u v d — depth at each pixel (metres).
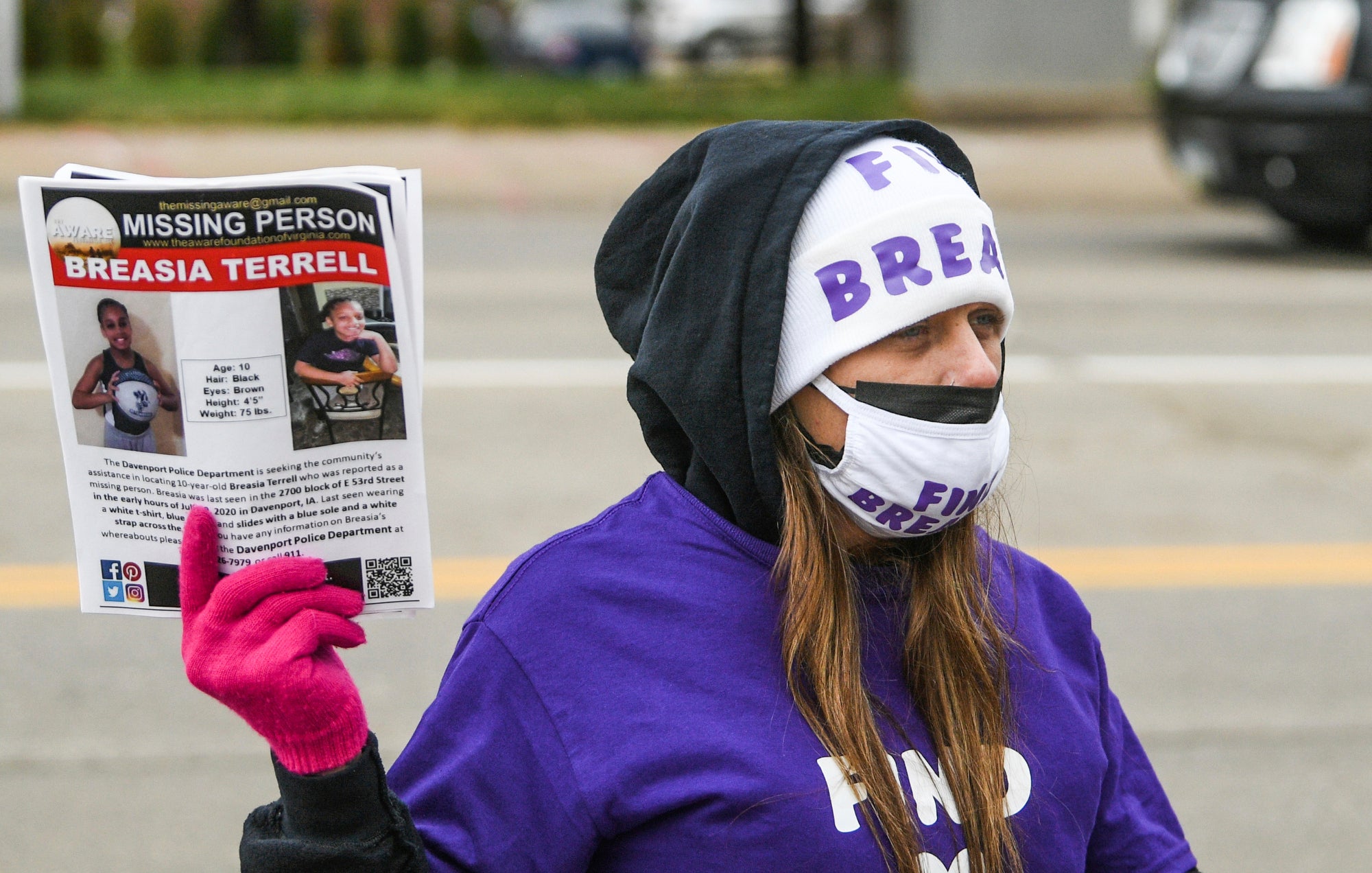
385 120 18.80
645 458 7.39
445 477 7.05
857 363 1.73
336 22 25.30
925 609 1.78
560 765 1.65
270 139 17.56
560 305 10.81
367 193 1.48
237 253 1.47
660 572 1.74
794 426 1.75
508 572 1.77
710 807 1.62
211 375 1.48
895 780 1.65
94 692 4.93
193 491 1.50
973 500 1.76
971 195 1.75
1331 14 11.54
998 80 19.72
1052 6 19.55
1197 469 7.43
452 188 15.57
